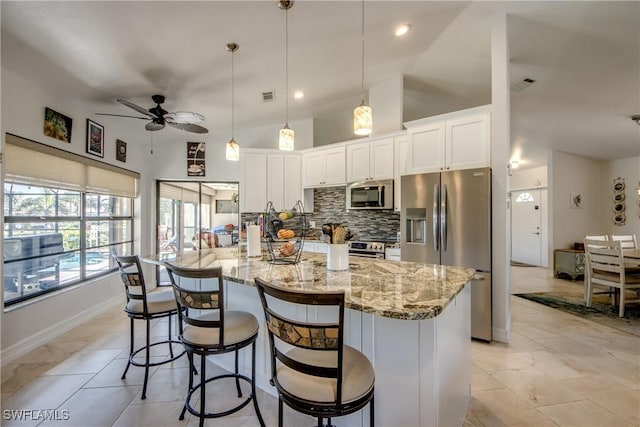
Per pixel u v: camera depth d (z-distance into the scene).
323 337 1.10
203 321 1.60
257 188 4.85
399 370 1.39
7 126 2.55
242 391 2.04
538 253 7.25
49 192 3.13
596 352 2.60
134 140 4.63
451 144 3.13
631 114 4.20
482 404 1.89
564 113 4.25
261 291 1.24
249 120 4.72
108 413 1.82
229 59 2.84
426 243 3.15
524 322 3.33
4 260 2.63
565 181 6.09
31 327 2.74
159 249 5.10
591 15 2.46
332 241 1.97
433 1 2.42
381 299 1.28
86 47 2.36
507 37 2.71
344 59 3.21
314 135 5.12
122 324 3.32
